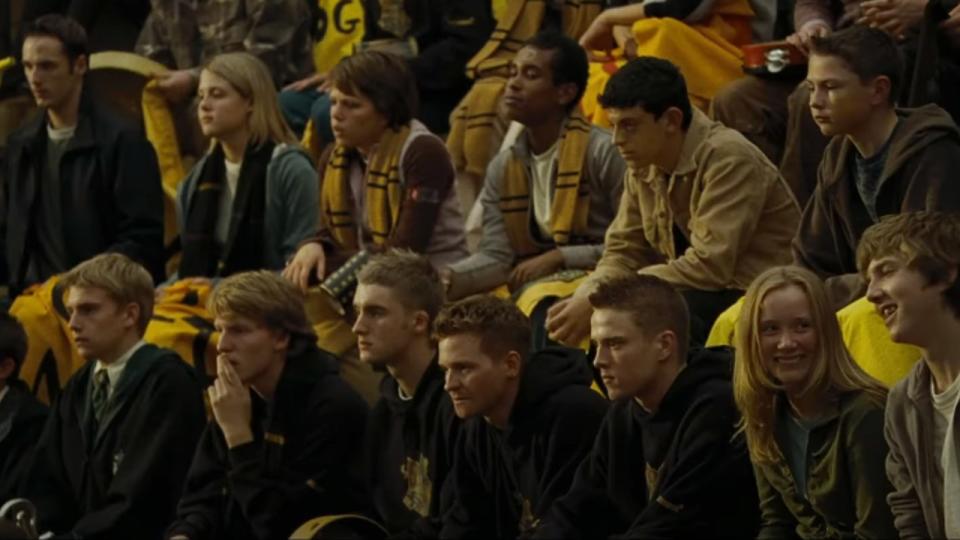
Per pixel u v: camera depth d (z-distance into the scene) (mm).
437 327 17469
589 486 16781
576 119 20812
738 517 16141
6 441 20578
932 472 14914
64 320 21859
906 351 16812
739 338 15562
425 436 18250
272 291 18875
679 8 22141
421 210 20922
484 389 17297
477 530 17750
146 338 21062
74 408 20297
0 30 26188
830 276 17969
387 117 21078
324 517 18422
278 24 25109
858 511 15281
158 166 23719
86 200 23422
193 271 22531
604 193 20750
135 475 19734
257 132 22266
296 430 18797
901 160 17359
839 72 17469
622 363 16328
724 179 18719
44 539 19141
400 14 24719
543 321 19703
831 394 15406
